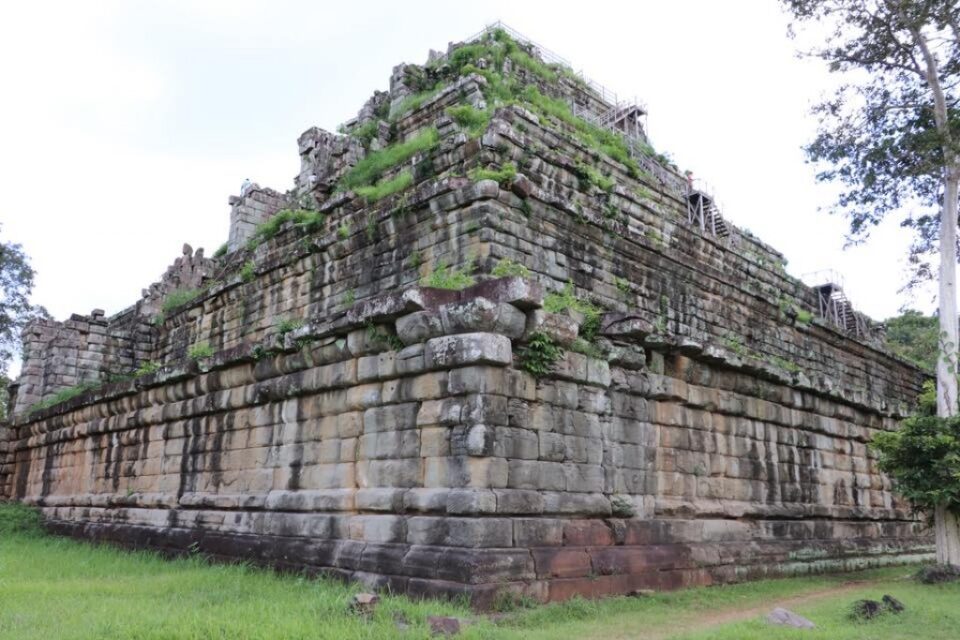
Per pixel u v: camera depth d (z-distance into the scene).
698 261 23.25
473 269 16.62
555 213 18.50
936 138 20.44
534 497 12.42
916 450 18.38
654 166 29.56
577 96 30.61
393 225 19.25
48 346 32.34
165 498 19.30
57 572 15.53
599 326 14.57
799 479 19.78
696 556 15.39
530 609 11.26
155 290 33.84
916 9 20.31
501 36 28.88
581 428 13.72
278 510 15.51
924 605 12.97
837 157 22.92
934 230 25.02
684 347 15.98
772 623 10.95
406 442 13.03
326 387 14.81
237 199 32.16
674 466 15.84
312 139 27.16
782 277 30.31
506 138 18.83
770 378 18.61
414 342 13.05
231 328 26.08
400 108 27.08
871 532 22.45
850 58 22.08
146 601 11.33
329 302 21.05
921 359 48.00
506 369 12.52
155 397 20.23
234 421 17.56
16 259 44.25
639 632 10.63
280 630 8.83
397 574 12.09
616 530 13.85
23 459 29.39
